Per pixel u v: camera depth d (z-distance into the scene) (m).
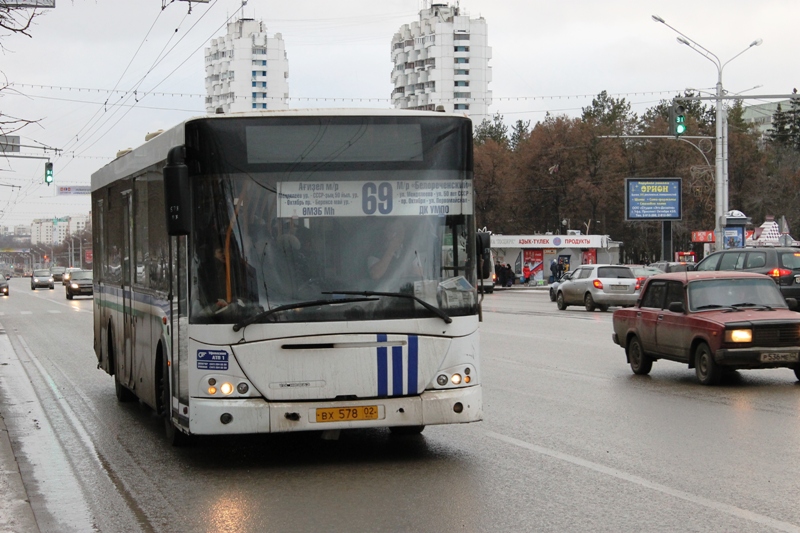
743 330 13.39
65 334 28.08
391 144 8.39
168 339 9.16
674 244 82.19
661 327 14.80
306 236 8.20
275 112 8.34
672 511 6.70
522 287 65.56
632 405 12.05
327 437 8.27
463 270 8.44
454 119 8.55
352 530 6.34
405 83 168.75
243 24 170.38
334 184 8.28
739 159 81.44
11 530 6.54
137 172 10.92
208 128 8.22
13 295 64.94
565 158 82.31
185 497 7.59
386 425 8.09
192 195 8.22
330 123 8.34
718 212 41.62
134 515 7.08
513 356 18.58
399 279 8.24
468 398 8.29
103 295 13.90
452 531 6.25
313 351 8.05
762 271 26.70
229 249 8.12
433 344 8.23
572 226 83.56
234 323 8.02
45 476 8.67
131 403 13.53
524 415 11.34
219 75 175.00
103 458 9.45
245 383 8.00
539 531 6.21
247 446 9.82
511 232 88.75
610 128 88.06
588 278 34.91
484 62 163.50
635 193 60.91
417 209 8.39
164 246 9.35
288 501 7.27
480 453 9.03
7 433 10.78
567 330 25.30
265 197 8.20
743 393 13.08
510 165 89.56
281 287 8.10
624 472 8.05
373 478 8.02
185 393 8.35
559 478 7.86
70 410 12.91
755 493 7.22
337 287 8.15
